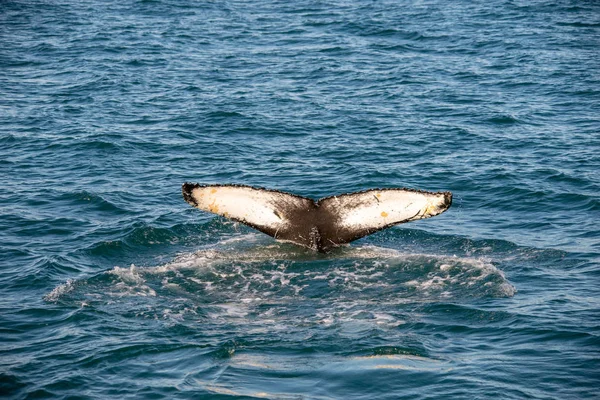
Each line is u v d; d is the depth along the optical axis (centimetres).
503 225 2409
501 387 1470
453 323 1723
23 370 1551
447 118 3741
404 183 2869
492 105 3966
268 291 1844
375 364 1552
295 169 3041
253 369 1539
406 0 7462
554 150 3234
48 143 3325
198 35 5897
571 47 5403
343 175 2966
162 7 7125
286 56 5184
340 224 2002
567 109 3894
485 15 6619
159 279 1919
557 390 1460
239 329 1692
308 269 1933
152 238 2252
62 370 1549
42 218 2470
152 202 2634
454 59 5084
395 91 4259
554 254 2148
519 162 3077
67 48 5403
